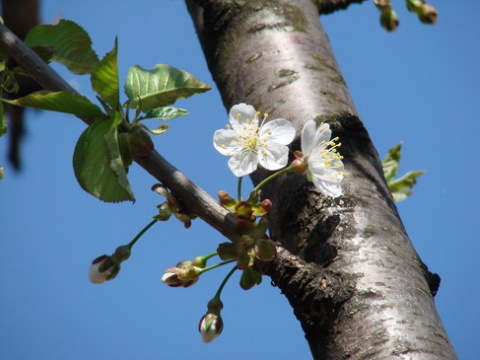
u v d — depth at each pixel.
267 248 1.13
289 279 1.13
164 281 1.15
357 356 1.12
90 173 1.12
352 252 1.13
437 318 1.13
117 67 1.12
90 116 1.13
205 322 1.15
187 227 1.14
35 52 1.16
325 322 1.12
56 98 1.12
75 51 1.18
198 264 1.15
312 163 1.15
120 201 1.12
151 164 1.13
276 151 1.15
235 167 1.15
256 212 1.14
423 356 1.11
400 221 1.16
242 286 1.14
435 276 1.16
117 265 1.15
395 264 1.13
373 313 1.12
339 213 1.15
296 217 1.15
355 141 1.17
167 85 1.14
